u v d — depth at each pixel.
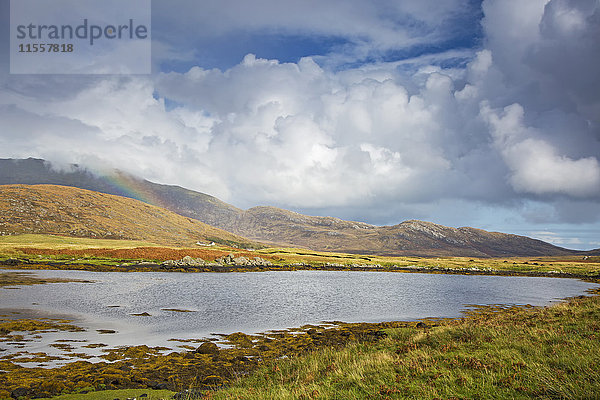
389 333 30.72
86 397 16.83
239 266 136.50
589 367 12.31
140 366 22.52
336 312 48.59
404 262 178.88
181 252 145.25
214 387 18.45
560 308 27.80
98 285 68.56
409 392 12.20
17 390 17.52
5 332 31.16
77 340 29.41
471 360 14.76
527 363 13.78
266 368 20.73
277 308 50.91
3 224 198.25
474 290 82.56
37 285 63.34
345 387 13.77
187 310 46.75
